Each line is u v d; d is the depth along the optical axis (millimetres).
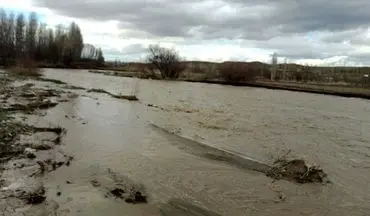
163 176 14695
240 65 86125
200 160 17203
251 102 44219
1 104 27625
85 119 25578
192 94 50625
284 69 112250
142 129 23484
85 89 48094
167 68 88812
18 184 12461
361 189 14609
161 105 36406
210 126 26031
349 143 23234
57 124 22672
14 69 73750
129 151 18016
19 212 10445
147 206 11672
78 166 15047
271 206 12414
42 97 34688
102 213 10875
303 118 33219
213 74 97250
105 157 16703
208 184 14078
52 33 128750
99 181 13531
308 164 16703
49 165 14695
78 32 139625
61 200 11531
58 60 128125
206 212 11586
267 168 16438
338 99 54656
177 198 12539
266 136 23750
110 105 33750
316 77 114312
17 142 17406
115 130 22656
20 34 116750
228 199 12766
